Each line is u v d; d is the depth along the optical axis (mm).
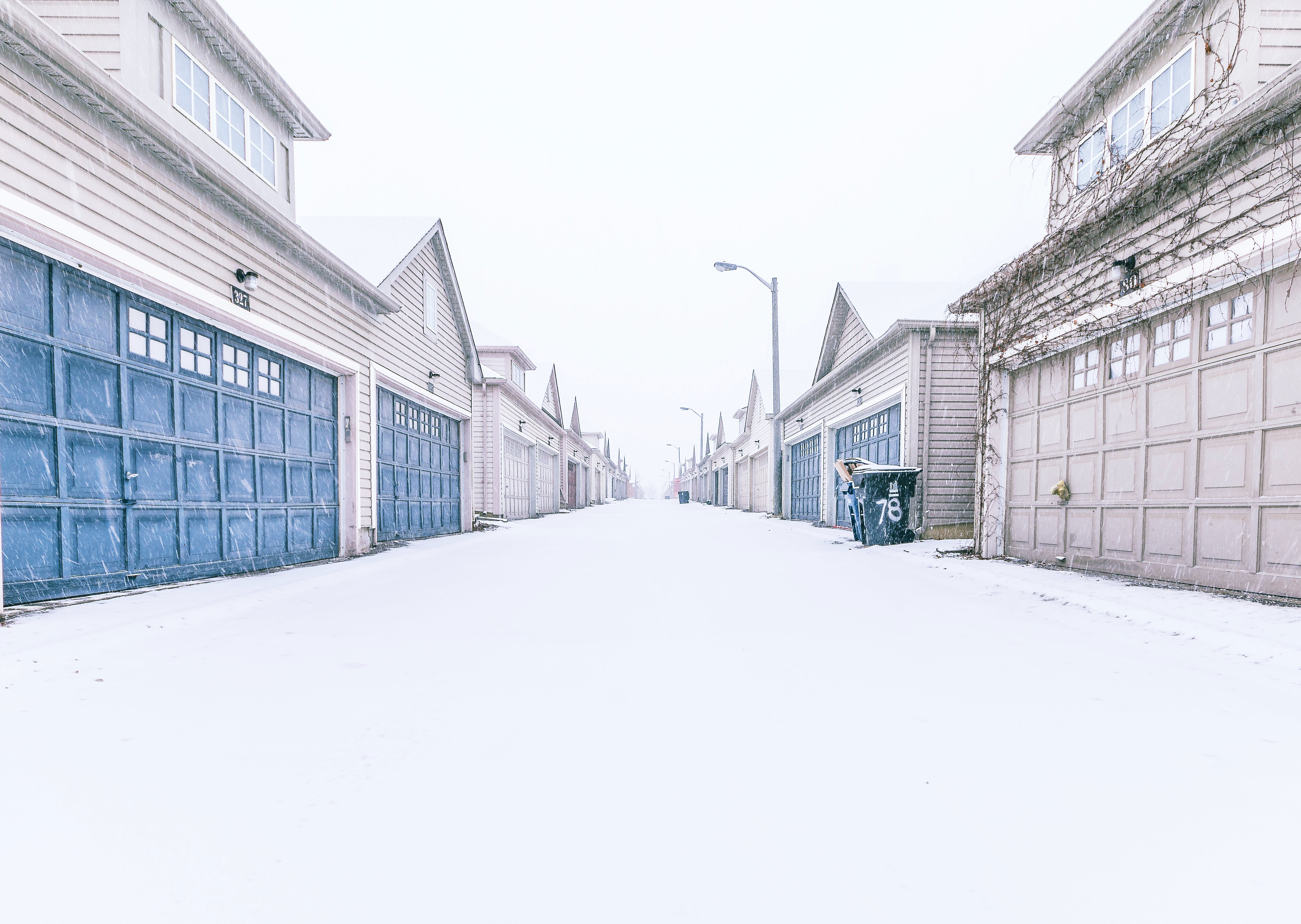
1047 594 4215
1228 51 4570
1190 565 4332
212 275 4969
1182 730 1929
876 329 10680
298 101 6637
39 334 3771
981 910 1103
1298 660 2539
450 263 10484
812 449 15633
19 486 3664
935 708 2115
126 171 4133
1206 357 4234
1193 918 1078
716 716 2047
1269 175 3723
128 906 1116
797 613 3734
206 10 5375
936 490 9219
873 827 1374
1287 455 3680
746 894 1147
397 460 8961
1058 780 1596
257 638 3113
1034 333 5938
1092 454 5316
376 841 1325
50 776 1613
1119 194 4711
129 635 3043
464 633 3230
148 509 4559
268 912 1102
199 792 1532
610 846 1302
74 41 4723
